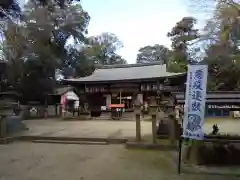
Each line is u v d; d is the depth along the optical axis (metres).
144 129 14.14
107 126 15.89
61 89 29.08
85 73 36.84
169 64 24.94
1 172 6.50
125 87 26.33
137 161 7.68
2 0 12.33
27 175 6.26
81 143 10.63
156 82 25.09
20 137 11.52
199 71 6.40
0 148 9.64
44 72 27.61
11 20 14.95
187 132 6.45
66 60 34.69
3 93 21.00
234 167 6.86
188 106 6.48
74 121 19.92
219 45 11.98
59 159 7.94
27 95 25.89
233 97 7.22
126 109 24.97
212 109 7.36
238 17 9.30
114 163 7.46
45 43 28.94
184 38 23.91
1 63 21.11
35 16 27.31
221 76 18.66
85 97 27.77
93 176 6.21
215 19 10.62
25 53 25.86
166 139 10.58
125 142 10.57
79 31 33.09
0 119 11.15
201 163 7.07
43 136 11.48
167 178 6.02
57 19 30.84
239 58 12.88
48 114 25.70
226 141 6.66
